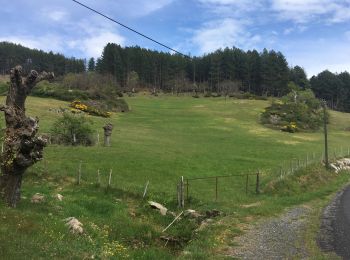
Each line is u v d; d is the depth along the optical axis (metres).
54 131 52.38
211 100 161.12
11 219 15.20
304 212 29.83
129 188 29.83
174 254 18.83
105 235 18.08
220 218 25.41
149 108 128.25
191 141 71.56
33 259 11.99
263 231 22.86
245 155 59.31
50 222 16.31
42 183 28.27
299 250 19.17
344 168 63.03
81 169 34.50
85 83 152.75
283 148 71.94
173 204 28.72
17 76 17.92
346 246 20.33
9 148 17.48
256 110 132.00
